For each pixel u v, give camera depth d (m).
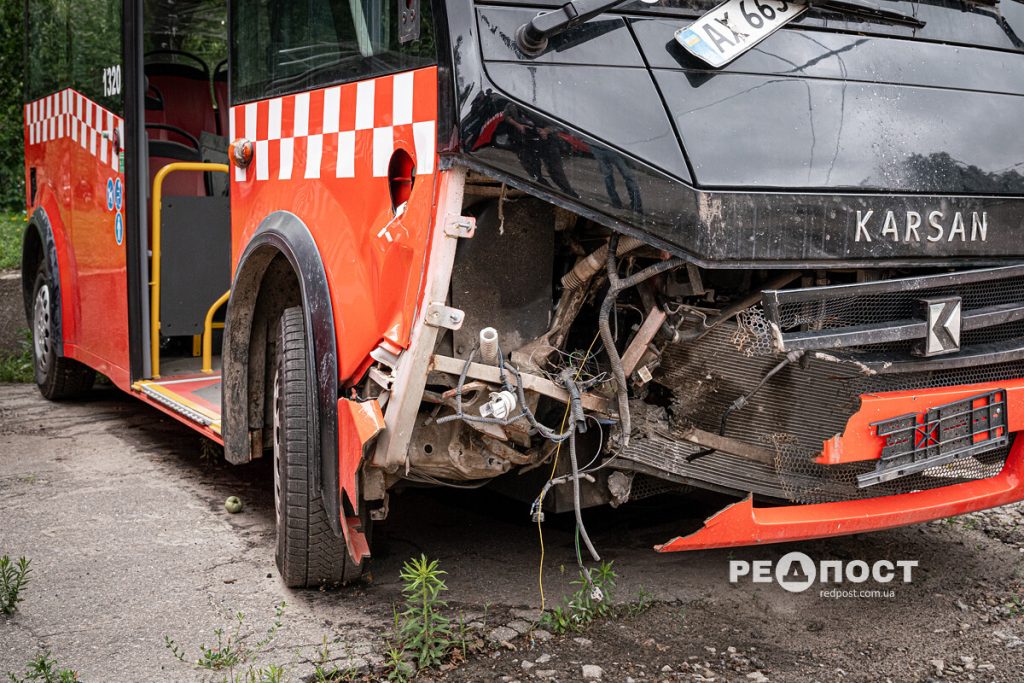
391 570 4.00
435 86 3.06
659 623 3.52
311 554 3.68
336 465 3.43
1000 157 3.32
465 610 3.60
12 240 10.39
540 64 2.93
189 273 6.00
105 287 6.05
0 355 8.60
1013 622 3.56
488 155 2.87
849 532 3.38
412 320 3.06
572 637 3.40
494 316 3.18
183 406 5.07
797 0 3.30
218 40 7.44
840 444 3.10
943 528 4.48
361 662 3.21
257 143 4.38
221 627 3.50
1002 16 3.67
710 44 3.10
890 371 3.14
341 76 3.66
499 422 3.05
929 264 3.17
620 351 3.29
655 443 3.25
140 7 5.52
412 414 3.11
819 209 2.98
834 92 3.19
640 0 3.13
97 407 7.08
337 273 3.53
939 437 3.22
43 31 7.17
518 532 4.43
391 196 3.30
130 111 5.55
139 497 4.98
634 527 4.50
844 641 3.40
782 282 3.23
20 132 12.66
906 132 3.21
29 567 4.05
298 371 3.70
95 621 3.55
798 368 3.15
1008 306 3.30
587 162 2.87
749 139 3.00
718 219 2.88
